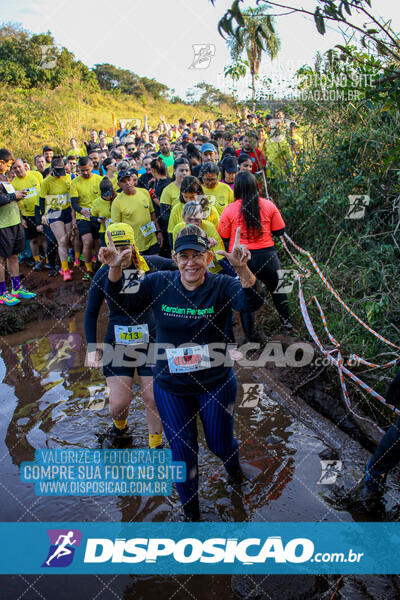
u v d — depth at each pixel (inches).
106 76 983.6
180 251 102.5
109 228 130.7
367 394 161.3
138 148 445.1
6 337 246.5
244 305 102.0
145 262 139.7
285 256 258.2
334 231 243.4
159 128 548.7
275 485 128.8
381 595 96.0
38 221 319.0
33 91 695.1
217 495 126.6
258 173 273.3
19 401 179.9
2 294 271.1
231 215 188.5
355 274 208.8
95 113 753.6
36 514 122.1
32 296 282.0
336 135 260.8
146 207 254.8
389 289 197.0
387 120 240.5
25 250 364.5
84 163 302.0
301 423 156.5
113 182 319.9
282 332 206.2
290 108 276.8
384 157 233.0
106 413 169.2
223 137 324.5
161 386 112.3
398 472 132.6
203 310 106.9
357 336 181.0
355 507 119.5
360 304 192.7
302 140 284.2
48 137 628.1
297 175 267.9
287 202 265.4
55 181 310.0
